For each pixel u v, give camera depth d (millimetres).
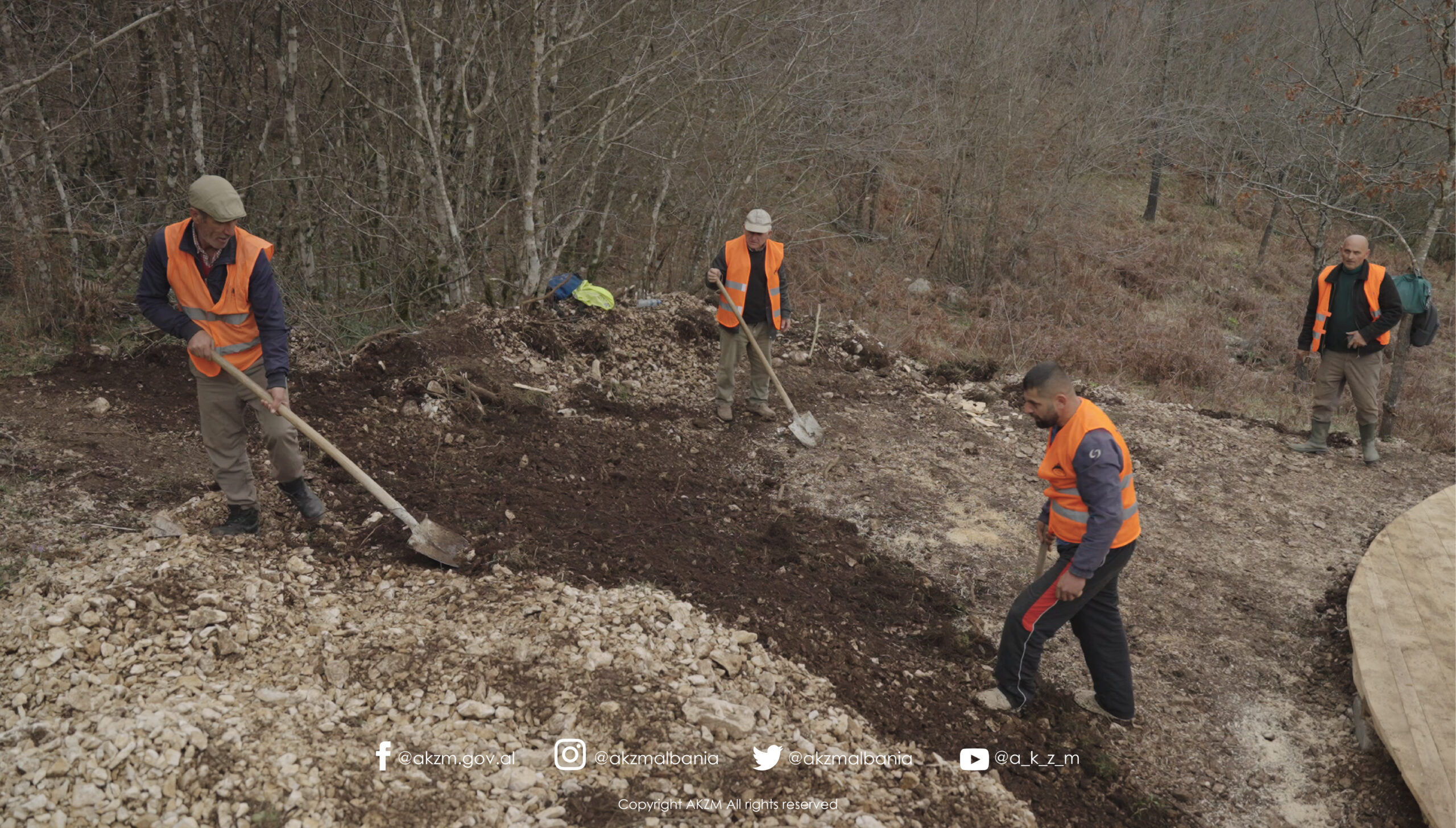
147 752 2969
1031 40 14336
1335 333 7348
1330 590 5551
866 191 14734
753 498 5945
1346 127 12789
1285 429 8297
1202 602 5355
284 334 4105
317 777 3012
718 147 11023
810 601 4723
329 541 4430
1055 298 13578
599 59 9750
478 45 8914
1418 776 3570
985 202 14570
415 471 5262
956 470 6723
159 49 8523
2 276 7094
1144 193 20297
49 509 4391
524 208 8188
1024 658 4020
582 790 3154
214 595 3785
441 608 4039
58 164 8242
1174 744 4215
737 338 6816
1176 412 8469
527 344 7355
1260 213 19422
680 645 4020
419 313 8805
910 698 4141
